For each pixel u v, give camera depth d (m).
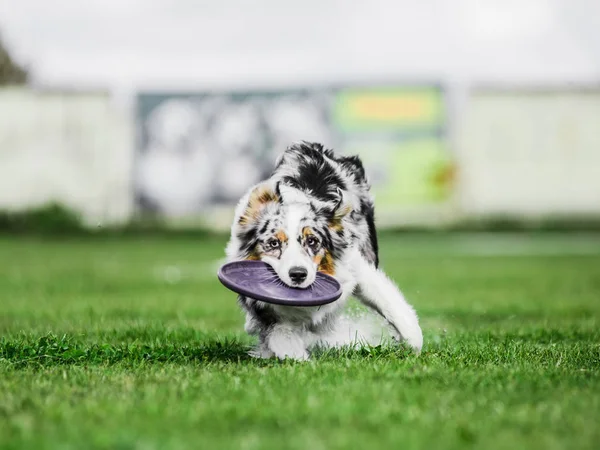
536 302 11.82
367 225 7.02
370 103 34.53
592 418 3.95
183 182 34.59
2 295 13.12
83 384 4.89
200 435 3.65
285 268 5.69
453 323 9.14
